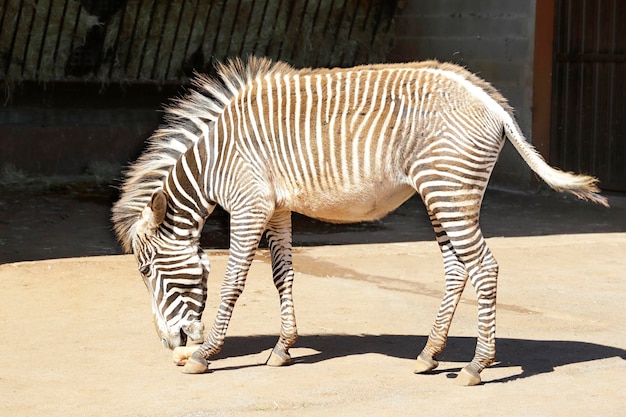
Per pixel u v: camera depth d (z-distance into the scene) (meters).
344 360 6.37
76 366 6.19
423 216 13.27
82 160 15.96
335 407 5.39
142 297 8.10
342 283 8.75
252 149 5.98
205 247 10.77
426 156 5.77
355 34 17.50
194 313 6.18
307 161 5.93
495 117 5.84
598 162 14.32
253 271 9.18
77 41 15.72
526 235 11.50
